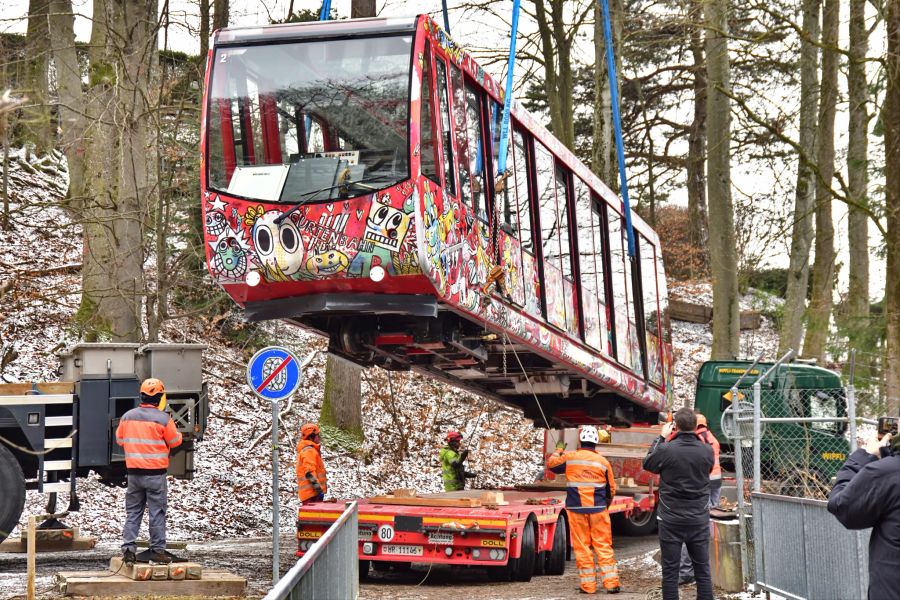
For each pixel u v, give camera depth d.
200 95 20.53
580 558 12.01
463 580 13.48
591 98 39.62
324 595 6.84
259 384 11.98
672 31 31.14
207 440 22.97
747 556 11.36
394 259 10.60
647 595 11.76
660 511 10.05
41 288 24.78
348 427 25.25
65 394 12.85
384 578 13.59
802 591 9.68
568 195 15.14
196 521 19.03
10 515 12.03
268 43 11.38
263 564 14.02
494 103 12.81
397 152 10.74
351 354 13.39
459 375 15.64
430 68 11.12
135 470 11.03
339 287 11.02
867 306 26.23
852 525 5.69
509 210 12.84
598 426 20.48
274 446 11.92
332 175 10.91
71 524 17.55
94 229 20.06
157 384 11.30
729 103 24.69
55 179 32.53
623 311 17.33
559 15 27.86
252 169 11.20
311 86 11.17
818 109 24.33
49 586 11.28
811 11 24.44
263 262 11.06
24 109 14.84
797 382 19.58
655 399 19.33
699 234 47.03
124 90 18.41
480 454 26.89
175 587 10.80
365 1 22.92
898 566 5.49
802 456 18.45
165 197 19.95
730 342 24.66
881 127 20.84
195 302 24.00
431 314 10.91
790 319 26.92
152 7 19.89
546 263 13.88
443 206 11.05
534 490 18.25
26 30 22.23
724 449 21.61
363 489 22.98
